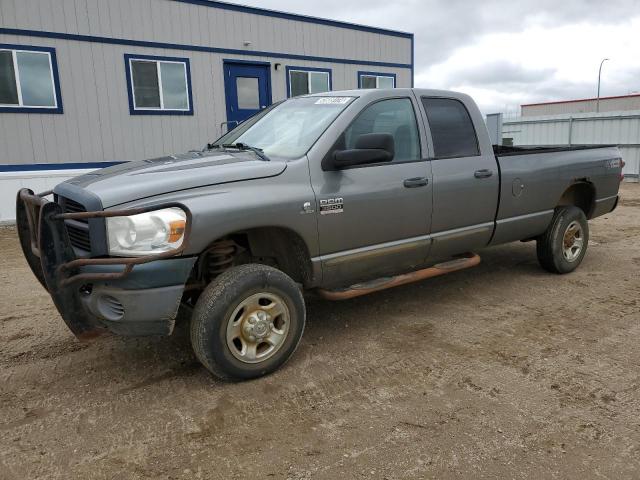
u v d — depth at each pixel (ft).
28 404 11.06
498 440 9.57
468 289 18.58
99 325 11.18
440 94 16.05
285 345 12.24
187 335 14.57
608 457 9.04
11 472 8.84
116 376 12.28
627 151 55.26
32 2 34.47
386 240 14.35
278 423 10.21
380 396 11.19
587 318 15.58
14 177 34.58
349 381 11.88
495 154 17.10
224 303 11.18
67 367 12.78
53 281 10.49
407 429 9.95
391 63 54.13
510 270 20.98
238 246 12.77
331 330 14.90
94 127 37.68
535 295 17.80
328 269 13.24
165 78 40.22
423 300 17.46
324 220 12.80
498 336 14.33
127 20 37.96
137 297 10.46
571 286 18.75
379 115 14.39
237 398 11.18
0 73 34.09
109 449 9.45
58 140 36.47
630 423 10.05
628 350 13.30
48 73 35.63
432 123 15.57
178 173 11.47
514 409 10.60
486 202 16.62
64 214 10.35
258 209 11.57
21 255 25.30
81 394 11.46
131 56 38.47
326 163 12.96
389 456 9.14
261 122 15.60
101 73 37.45
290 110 15.29
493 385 11.58
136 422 10.32
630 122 54.65
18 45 34.32
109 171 12.50
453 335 14.44
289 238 12.87
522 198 17.74
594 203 20.89
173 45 40.14
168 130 40.93
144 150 39.99
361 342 14.03
